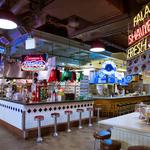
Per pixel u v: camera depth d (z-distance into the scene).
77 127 6.57
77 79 8.17
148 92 12.61
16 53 8.04
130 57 3.82
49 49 7.64
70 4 3.68
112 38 7.42
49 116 5.94
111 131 3.39
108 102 8.65
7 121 6.36
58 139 5.10
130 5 4.09
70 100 6.57
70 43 6.91
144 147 2.51
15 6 4.10
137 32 3.47
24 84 7.44
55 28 6.34
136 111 4.25
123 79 10.12
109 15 4.19
